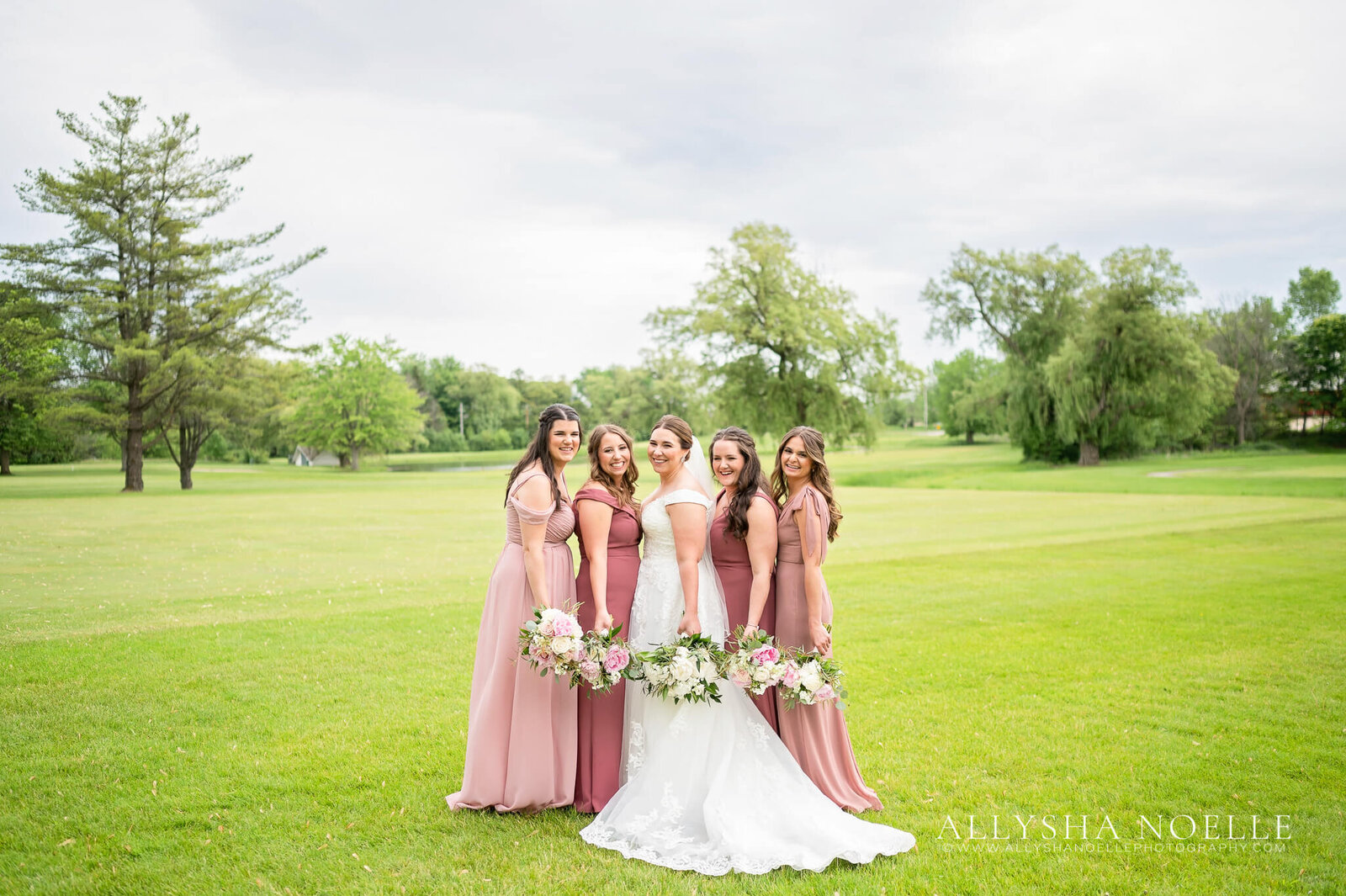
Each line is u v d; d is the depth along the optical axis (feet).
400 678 20.63
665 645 12.87
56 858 11.46
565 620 12.31
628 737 13.41
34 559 41.86
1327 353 199.82
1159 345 143.02
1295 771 14.44
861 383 149.89
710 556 14.11
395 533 55.52
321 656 22.61
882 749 15.84
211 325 115.55
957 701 18.78
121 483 131.44
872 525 60.59
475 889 10.61
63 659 21.88
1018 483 115.65
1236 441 199.82
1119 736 16.33
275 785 14.07
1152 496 85.40
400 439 230.48
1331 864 11.16
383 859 11.48
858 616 28.04
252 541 50.65
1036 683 20.10
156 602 30.07
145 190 113.50
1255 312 205.87
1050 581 34.68
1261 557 40.42
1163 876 10.91
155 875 10.96
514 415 390.01
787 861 11.27
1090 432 153.58
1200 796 13.46
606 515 13.52
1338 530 49.83
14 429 162.61
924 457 211.41
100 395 114.32
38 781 14.16
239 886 10.69
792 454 13.93
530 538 13.19
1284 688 19.43
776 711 13.61
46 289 107.65
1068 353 149.79
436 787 14.10
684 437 13.87
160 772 14.60
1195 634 24.91
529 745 13.10
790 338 139.74
